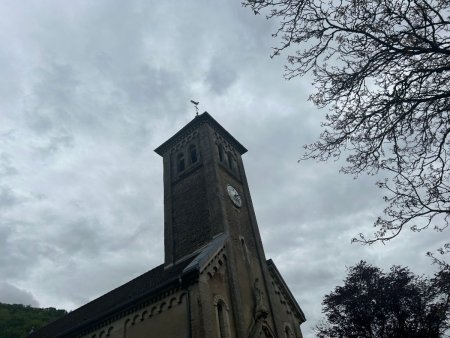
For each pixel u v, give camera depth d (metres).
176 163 31.88
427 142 8.24
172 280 19.45
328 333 30.14
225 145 32.88
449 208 8.23
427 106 7.96
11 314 61.66
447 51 7.40
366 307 28.77
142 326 19.97
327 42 8.32
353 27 8.03
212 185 26.62
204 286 18.83
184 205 27.91
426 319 24.84
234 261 22.59
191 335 17.39
